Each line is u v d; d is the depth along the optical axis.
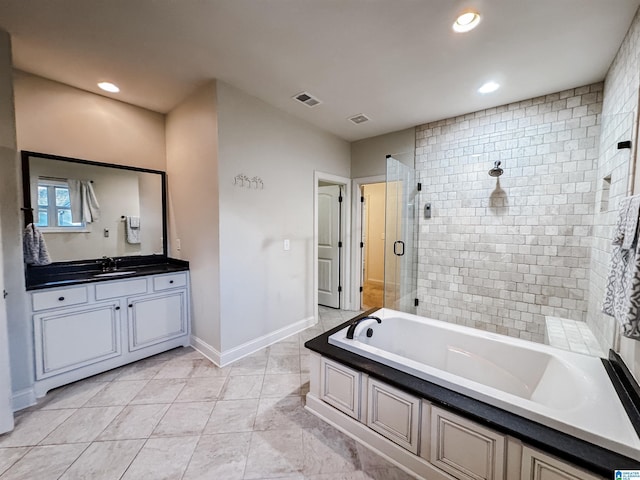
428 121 3.26
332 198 4.26
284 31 1.75
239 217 2.59
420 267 3.43
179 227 2.95
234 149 2.50
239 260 2.61
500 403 1.26
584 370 1.52
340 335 2.00
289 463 1.50
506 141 2.80
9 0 1.47
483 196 2.96
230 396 2.07
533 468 1.12
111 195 2.72
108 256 2.71
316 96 2.64
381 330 2.27
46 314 2.03
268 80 2.35
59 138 2.41
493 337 1.98
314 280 3.54
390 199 3.02
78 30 1.74
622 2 1.47
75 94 2.48
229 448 1.59
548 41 1.81
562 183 2.53
